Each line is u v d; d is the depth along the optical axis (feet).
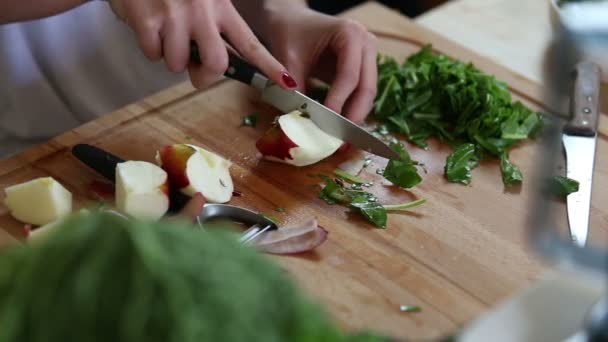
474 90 3.36
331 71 3.55
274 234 2.89
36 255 1.89
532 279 2.83
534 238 2.23
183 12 3.12
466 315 2.70
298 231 2.89
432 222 3.02
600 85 3.33
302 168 3.21
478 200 3.12
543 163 2.60
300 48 3.51
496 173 3.24
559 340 2.15
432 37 3.87
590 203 3.06
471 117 3.35
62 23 3.94
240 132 3.34
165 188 2.93
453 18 4.09
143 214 2.90
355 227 2.99
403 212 3.05
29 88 3.99
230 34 3.25
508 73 3.68
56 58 3.99
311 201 3.09
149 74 4.15
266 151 3.19
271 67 3.21
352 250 2.90
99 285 1.80
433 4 5.06
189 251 1.87
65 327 1.80
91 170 3.12
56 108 4.06
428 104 3.44
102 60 4.08
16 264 1.94
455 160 3.22
